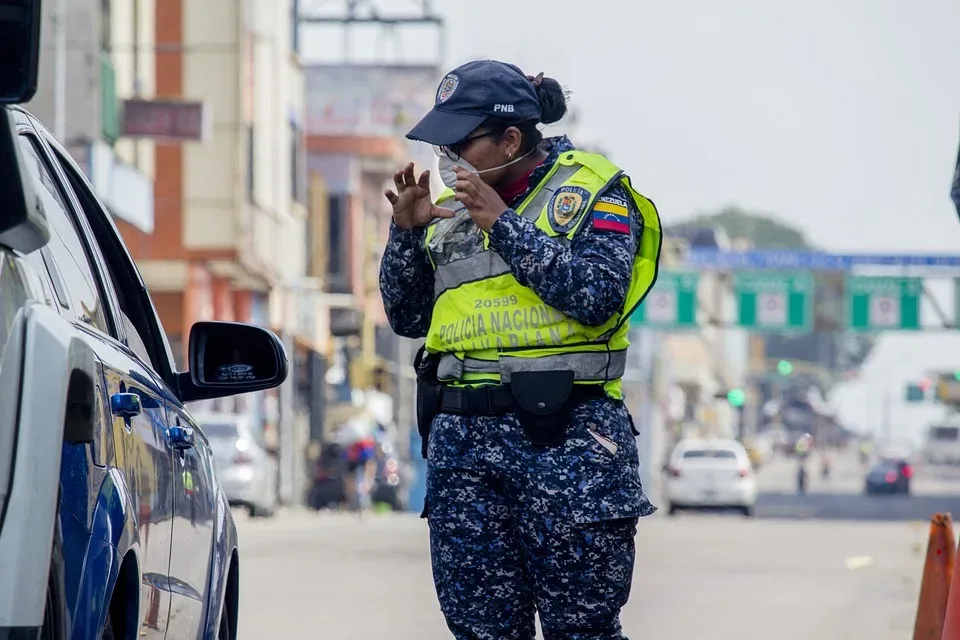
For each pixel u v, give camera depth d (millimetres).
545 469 8852
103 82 48562
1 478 5801
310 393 82812
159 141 51844
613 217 8883
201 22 58938
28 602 5746
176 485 8398
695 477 79750
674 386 166625
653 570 30719
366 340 92250
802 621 21781
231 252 58781
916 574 30141
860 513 81812
